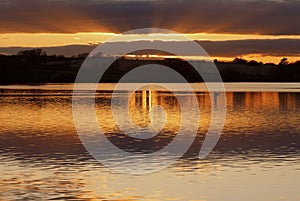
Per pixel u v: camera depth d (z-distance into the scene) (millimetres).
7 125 51906
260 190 23500
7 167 28875
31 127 50031
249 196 22562
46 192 23172
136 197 22484
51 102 89000
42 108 75250
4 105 81062
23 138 41562
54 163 30219
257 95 118125
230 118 60906
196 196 22641
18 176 26438
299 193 22969
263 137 42469
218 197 22438
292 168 28328
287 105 84000
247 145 37625
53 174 27047
